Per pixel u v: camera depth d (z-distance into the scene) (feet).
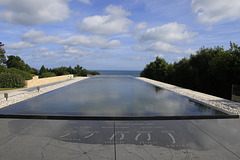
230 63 48.06
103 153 9.09
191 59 71.20
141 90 30.76
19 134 11.30
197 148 9.71
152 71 105.91
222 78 50.26
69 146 9.78
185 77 71.31
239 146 10.00
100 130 11.96
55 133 11.48
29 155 8.86
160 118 14.24
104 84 41.57
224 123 13.62
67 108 16.75
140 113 15.12
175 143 10.25
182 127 12.69
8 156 8.76
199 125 13.14
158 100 21.34
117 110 16.11
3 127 12.48
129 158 8.66
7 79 42.32
